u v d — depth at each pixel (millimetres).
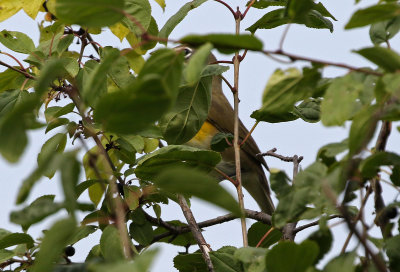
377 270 3840
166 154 5438
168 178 3258
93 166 3598
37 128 3402
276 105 3801
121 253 4305
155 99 3109
